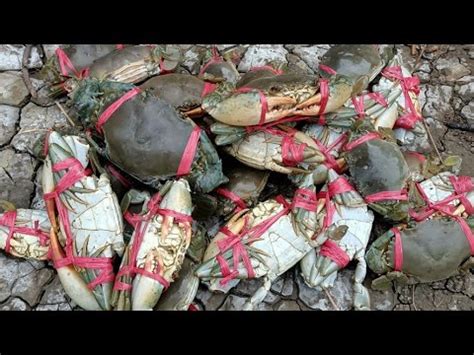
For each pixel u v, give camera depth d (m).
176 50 0.91
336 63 0.91
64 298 0.81
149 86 0.84
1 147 0.90
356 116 0.84
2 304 0.80
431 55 1.06
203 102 0.80
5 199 0.86
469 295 0.85
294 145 0.81
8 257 0.83
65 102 0.95
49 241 0.80
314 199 0.80
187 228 0.75
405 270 0.81
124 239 0.77
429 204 0.83
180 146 0.76
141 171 0.77
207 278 0.78
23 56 0.98
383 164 0.80
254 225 0.80
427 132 0.96
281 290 0.84
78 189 0.76
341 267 0.81
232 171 0.84
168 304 0.76
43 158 0.86
